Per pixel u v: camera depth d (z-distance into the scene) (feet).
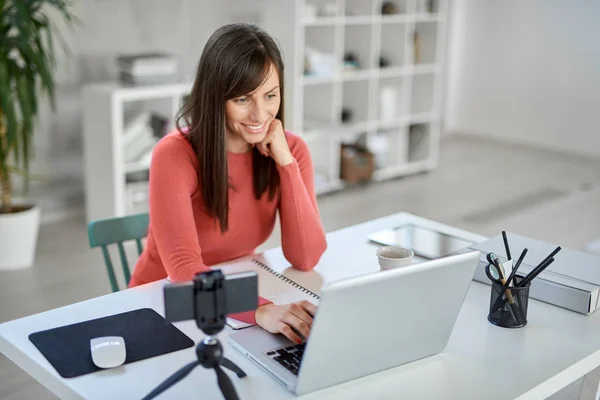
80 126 15.31
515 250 6.26
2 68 11.26
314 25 16.89
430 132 19.75
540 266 5.13
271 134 6.30
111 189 13.93
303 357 4.09
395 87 18.85
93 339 4.66
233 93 5.88
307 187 6.95
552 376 4.56
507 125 23.48
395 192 17.81
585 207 16.79
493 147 22.71
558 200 17.31
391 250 6.04
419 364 4.66
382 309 4.20
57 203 15.25
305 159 6.95
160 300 5.54
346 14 17.47
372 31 17.29
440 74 19.24
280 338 4.88
